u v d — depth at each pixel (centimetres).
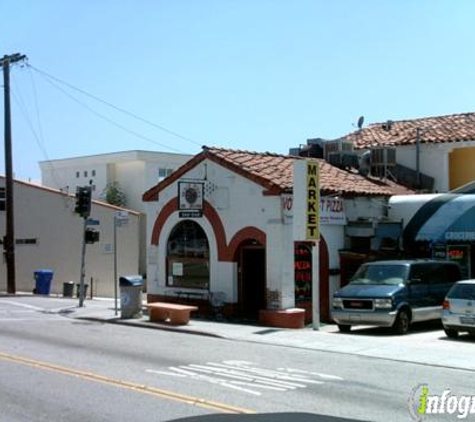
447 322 1712
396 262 1964
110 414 853
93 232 2548
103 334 1733
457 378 1155
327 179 2364
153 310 2017
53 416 844
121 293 2119
